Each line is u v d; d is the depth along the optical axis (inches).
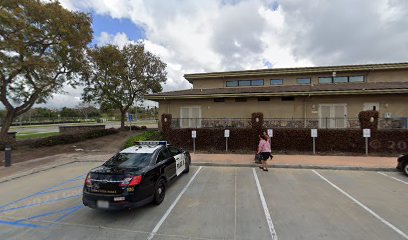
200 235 165.3
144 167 216.4
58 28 623.5
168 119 586.2
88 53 751.1
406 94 582.2
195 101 723.4
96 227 181.8
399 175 326.0
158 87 1067.9
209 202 229.1
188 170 358.9
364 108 605.6
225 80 810.2
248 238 159.9
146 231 173.2
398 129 463.8
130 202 188.9
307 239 156.8
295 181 299.6
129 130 1019.3
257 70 760.3
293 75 747.4
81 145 657.6
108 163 230.8
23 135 1021.8
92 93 954.1
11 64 566.3
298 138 504.4
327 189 264.1
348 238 157.4
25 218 201.9
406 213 196.5
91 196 193.9
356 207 210.4
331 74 717.9
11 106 685.3
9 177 337.4
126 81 986.7
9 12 542.0
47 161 457.4
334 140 490.6
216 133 552.1
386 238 156.9
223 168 382.6
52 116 3139.8
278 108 661.3
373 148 470.0
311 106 637.3
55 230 178.9
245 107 686.5
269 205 218.4
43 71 625.3
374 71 692.7
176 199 239.5
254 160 426.9
